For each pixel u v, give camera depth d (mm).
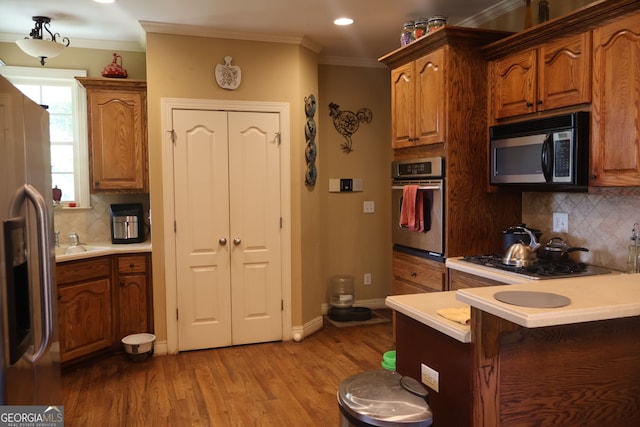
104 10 3510
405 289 3826
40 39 3629
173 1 3340
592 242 2957
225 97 4012
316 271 4516
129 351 3752
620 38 2396
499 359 1604
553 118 2715
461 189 3330
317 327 4559
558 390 1692
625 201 2746
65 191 4336
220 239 4066
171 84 3879
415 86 3578
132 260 3934
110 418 2914
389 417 1479
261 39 4078
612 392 1774
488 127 3354
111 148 4078
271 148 4148
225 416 2938
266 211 4168
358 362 3783
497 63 3252
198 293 4047
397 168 3812
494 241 3441
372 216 5195
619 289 1717
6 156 1576
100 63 4355
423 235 3539
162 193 3916
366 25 3914
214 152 4008
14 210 1637
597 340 1738
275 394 3232
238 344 4172
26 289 1705
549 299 1563
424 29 3533
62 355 3531
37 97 4250
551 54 2809
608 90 2467
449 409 1755
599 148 2535
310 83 4367
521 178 2975
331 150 4984
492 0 3430
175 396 3211
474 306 1578
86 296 3695
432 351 1844
